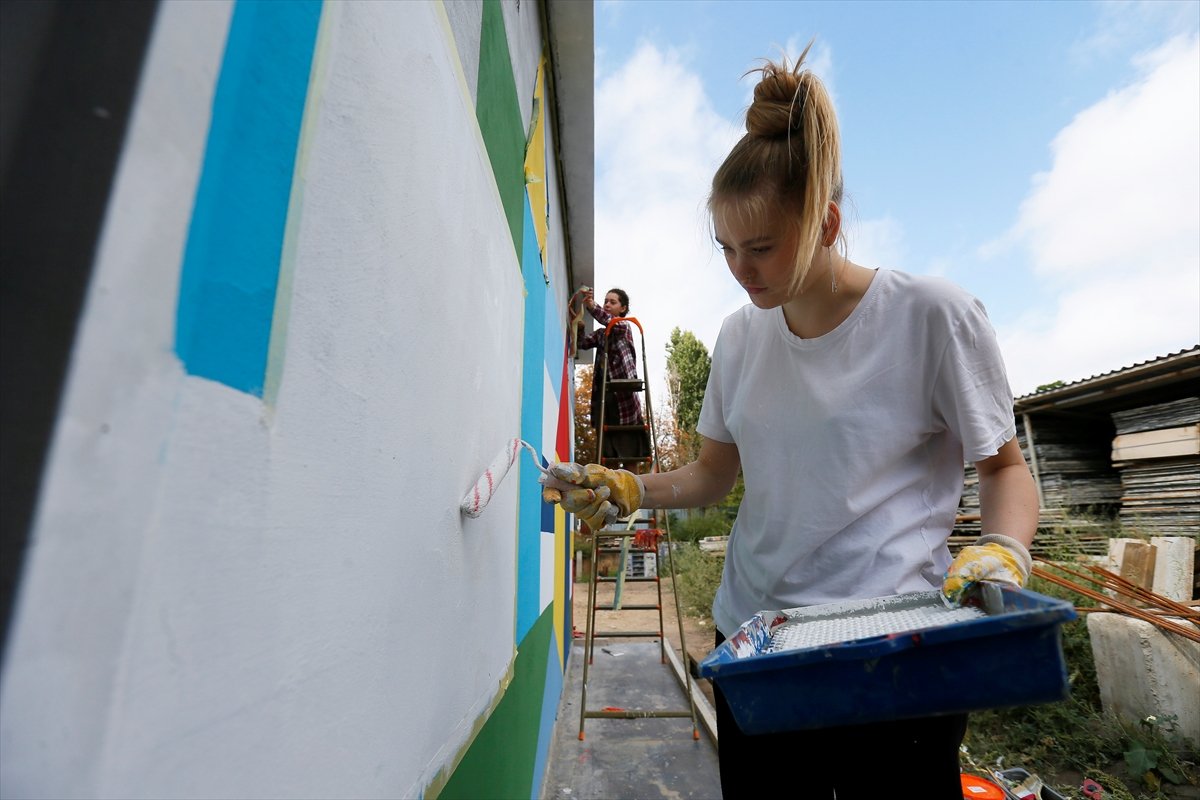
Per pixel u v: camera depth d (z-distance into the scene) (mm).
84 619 322
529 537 2266
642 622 8227
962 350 1152
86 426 326
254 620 466
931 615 904
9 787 286
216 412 418
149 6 373
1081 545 6129
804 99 1084
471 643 1201
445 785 1000
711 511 15867
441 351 968
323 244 569
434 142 923
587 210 4762
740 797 1262
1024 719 4141
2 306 319
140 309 357
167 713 372
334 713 601
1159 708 3732
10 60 344
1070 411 7797
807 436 1258
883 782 1126
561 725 3928
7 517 298
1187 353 6098
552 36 3285
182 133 391
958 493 1282
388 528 746
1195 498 6141
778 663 678
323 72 570
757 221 1099
